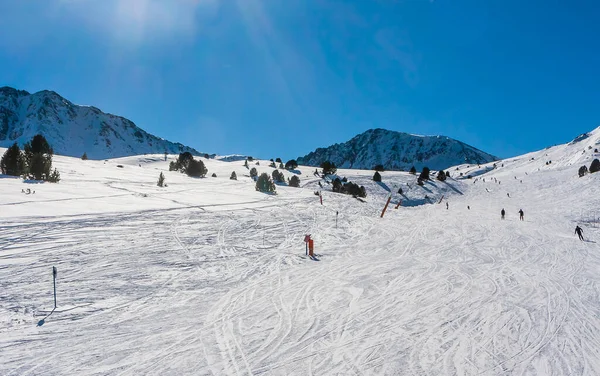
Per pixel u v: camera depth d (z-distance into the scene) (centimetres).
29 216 1745
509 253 2028
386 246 2064
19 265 1148
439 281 1347
